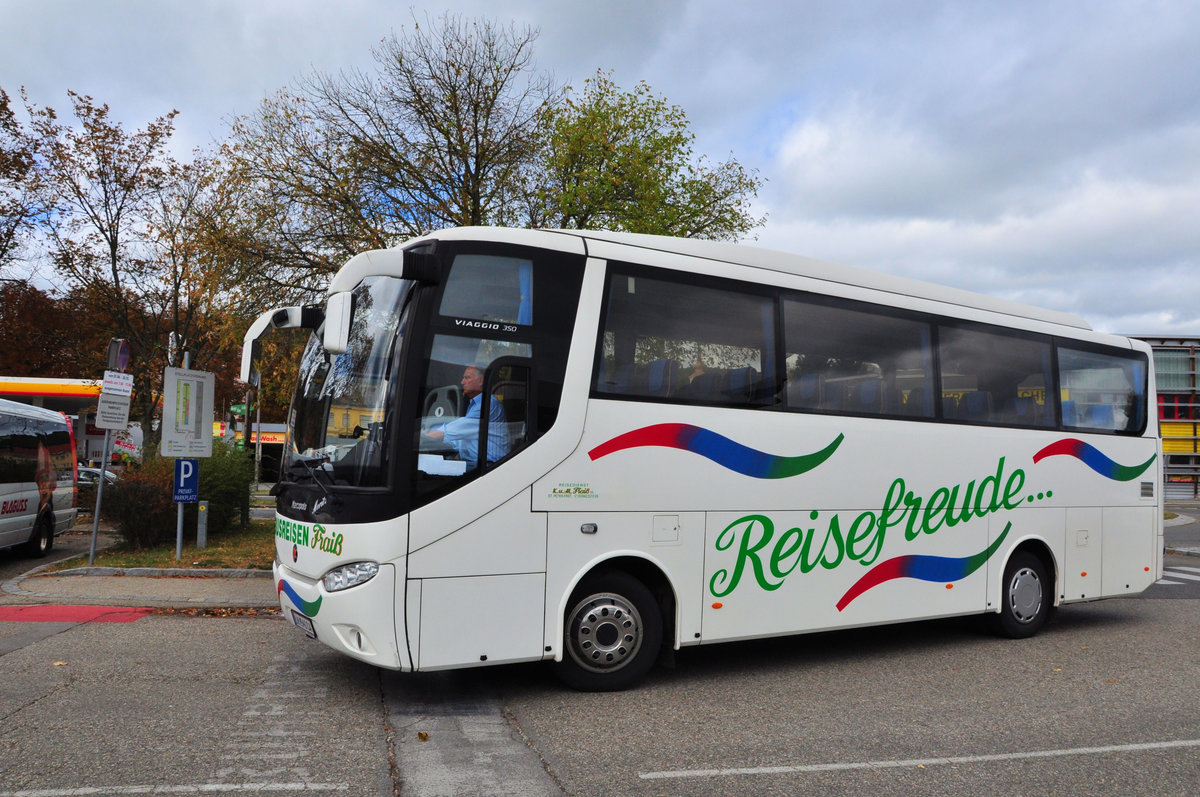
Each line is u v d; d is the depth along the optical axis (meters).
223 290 19.27
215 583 11.47
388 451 5.79
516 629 6.07
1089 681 7.23
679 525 6.76
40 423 15.11
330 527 5.88
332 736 5.34
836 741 5.48
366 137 18.86
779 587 7.27
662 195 18.64
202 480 15.52
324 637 5.97
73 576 11.93
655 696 6.52
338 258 18.77
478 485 5.97
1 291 27.17
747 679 7.17
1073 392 9.73
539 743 5.31
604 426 6.48
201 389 12.96
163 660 7.29
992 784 4.75
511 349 6.21
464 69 19.14
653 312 6.83
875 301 8.16
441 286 6.04
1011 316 9.37
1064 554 9.42
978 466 8.68
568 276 6.50
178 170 22.00
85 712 5.71
